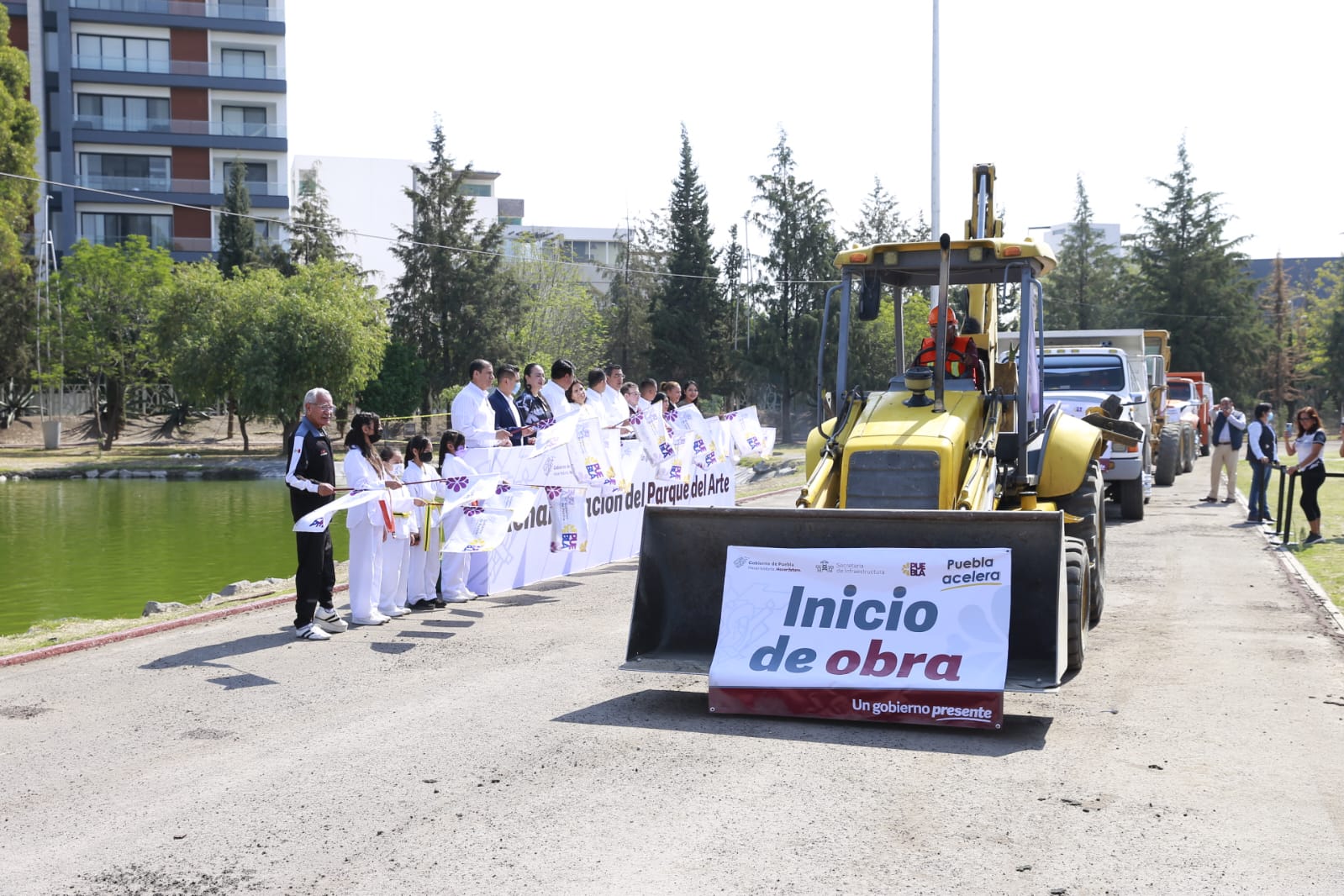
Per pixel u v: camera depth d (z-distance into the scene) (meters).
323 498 9.40
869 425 8.46
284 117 72.31
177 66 70.31
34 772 5.86
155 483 39.38
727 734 6.55
